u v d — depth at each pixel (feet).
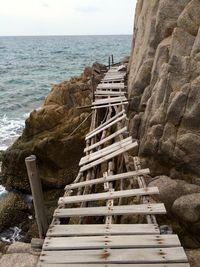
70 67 228.84
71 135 49.75
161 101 37.81
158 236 19.62
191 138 33.68
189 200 29.07
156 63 41.63
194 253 24.00
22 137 53.98
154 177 35.88
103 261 17.75
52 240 19.83
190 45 36.29
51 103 60.08
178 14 41.75
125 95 53.06
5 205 43.04
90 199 25.07
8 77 184.55
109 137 38.55
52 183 48.03
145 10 54.54
